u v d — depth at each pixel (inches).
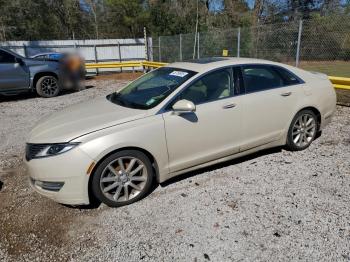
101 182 133.3
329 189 145.4
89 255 112.1
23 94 460.1
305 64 471.5
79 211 139.1
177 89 148.1
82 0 1279.5
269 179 157.4
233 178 160.4
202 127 150.2
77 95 440.8
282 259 104.5
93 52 807.1
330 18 482.3
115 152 133.4
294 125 182.7
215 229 121.3
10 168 187.3
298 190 145.9
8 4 1026.7
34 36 1131.3
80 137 129.5
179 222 127.0
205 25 1003.3
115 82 586.6
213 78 157.4
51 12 1163.3
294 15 1005.2
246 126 163.6
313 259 103.8
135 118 138.7
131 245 115.6
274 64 178.9
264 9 1099.3
